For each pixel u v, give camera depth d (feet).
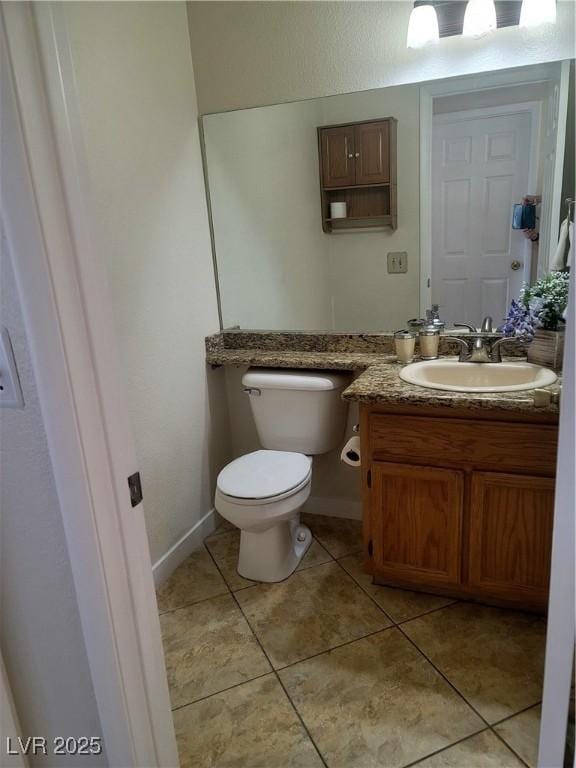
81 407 2.39
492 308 6.72
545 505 5.36
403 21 6.30
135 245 6.18
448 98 6.34
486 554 5.74
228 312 8.04
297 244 7.41
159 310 6.67
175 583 6.94
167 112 6.70
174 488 7.18
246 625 6.08
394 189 6.84
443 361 6.51
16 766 2.97
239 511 6.27
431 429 5.60
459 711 4.82
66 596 2.76
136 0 6.07
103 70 5.59
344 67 6.68
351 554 7.32
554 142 6.02
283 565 6.86
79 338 2.34
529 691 4.99
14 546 2.77
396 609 6.18
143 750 2.99
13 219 2.17
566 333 2.70
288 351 7.79
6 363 2.45
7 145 2.07
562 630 3.03
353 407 7.66
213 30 7.07
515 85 6.05
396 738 4.60
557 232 6.18
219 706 5.02
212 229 7.80
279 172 7.24
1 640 2.99
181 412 7.25
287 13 6.74
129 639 2.81
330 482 8.23
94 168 5.51
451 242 6.74
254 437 8.52
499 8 5.83
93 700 2.91
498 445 5.38
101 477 2.52
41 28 2.05
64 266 2.24
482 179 6.42
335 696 5.05
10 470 2.63
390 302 7.18
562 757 3.21
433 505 5.82
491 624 5.86
